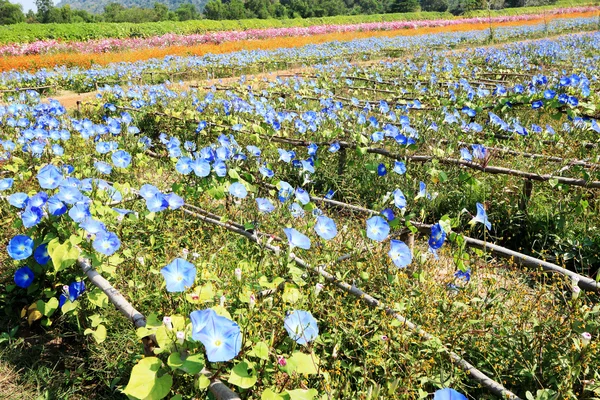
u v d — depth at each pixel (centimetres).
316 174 649
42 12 9025
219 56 2084
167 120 907
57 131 681
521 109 921
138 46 2650
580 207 472
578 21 4088
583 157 601
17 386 309
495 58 1736
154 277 349
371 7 11925
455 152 648
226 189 437
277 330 254
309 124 765
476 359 295
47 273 365
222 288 299
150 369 218
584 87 852
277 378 236
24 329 363
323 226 326
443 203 556
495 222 525
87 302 347
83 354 336
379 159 633
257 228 406
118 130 718
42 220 356
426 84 1261
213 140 812
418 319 308
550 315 304
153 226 430
